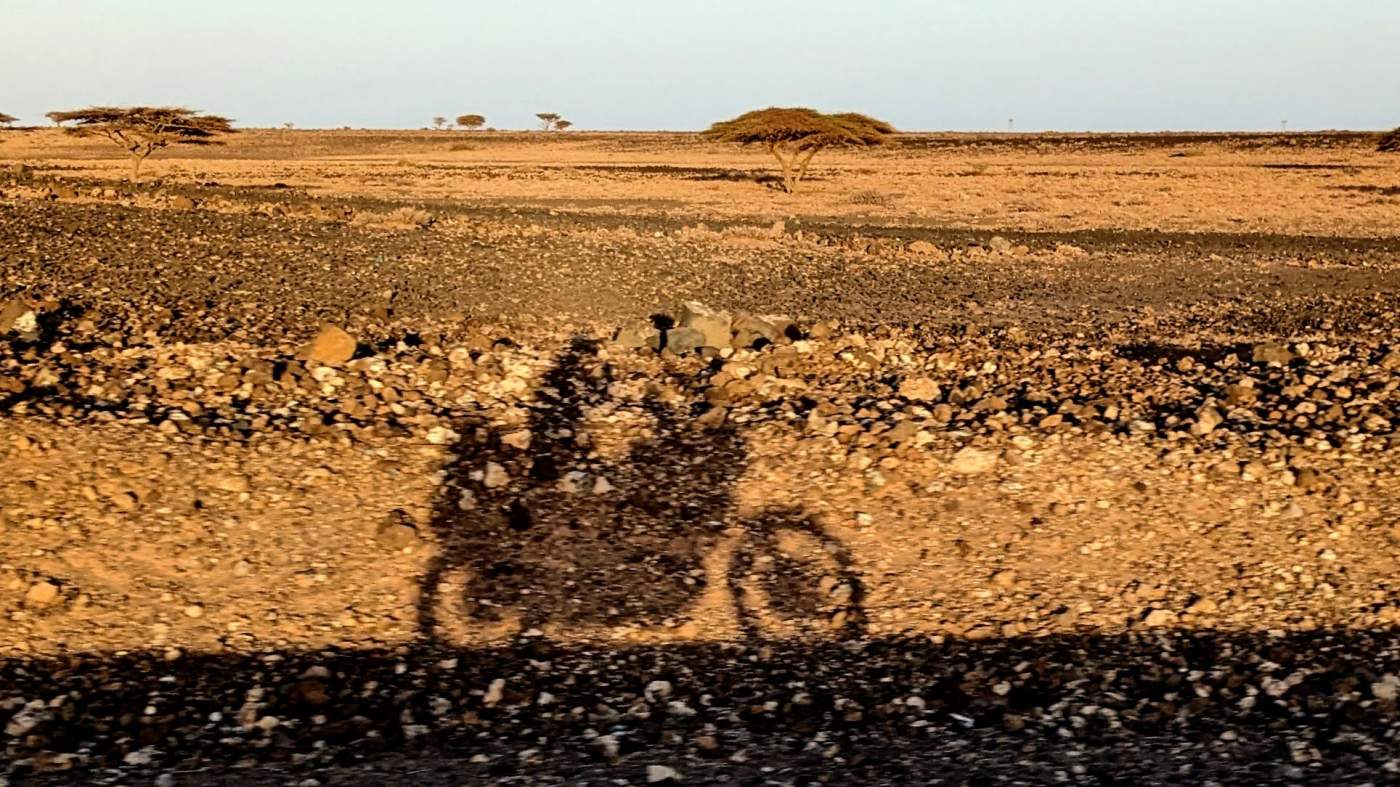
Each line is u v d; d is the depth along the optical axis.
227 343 12.30
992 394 11.72
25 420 9.03
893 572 7.99
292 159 80.75
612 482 9.15
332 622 7.21
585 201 43.78
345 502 8.52
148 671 6.61
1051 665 6.91
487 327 14.68
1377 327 16.59
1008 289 21.31
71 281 15.71
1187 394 11.64
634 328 14.30
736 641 7.20
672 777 5.65
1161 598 7.64
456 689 6.62
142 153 55.66
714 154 92.88
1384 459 9.36
